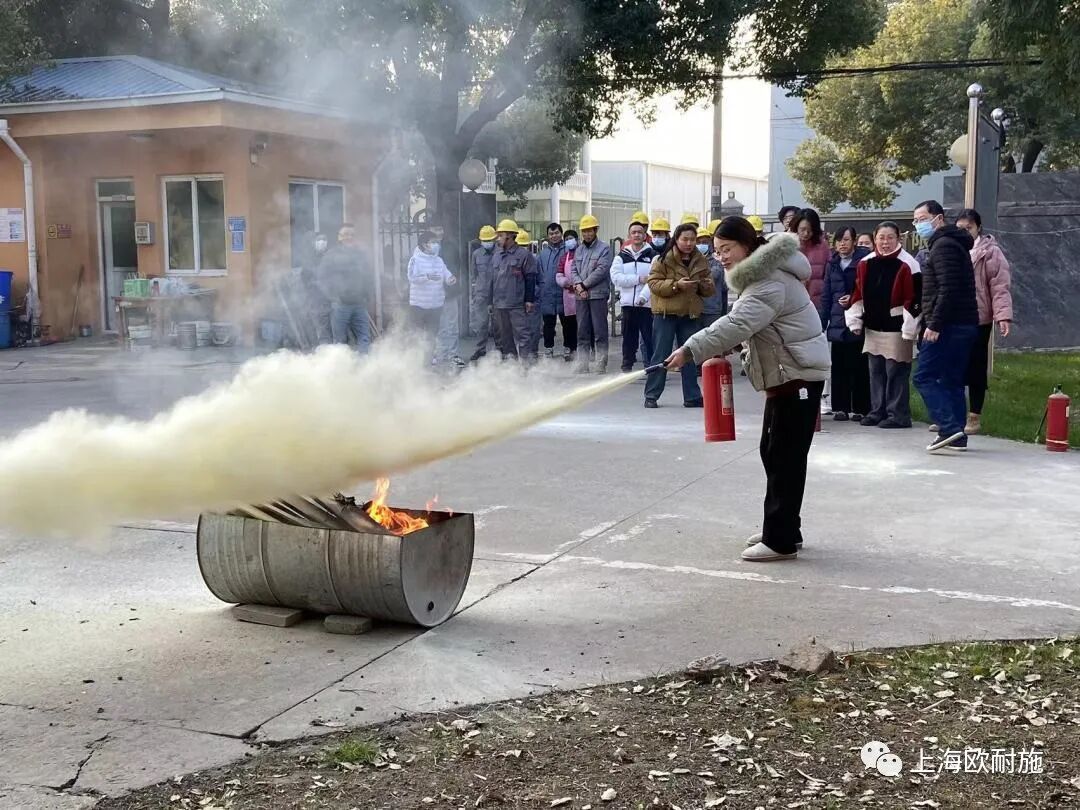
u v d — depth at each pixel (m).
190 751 3.44
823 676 4.03
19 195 18.30
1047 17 12.41
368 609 4.47
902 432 9.52
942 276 8.13
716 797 3.17
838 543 5.90
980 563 5.50
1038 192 18.41
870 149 32.84
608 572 5.38
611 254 13.54
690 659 4.21
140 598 4.99
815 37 19.86
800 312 5.43
